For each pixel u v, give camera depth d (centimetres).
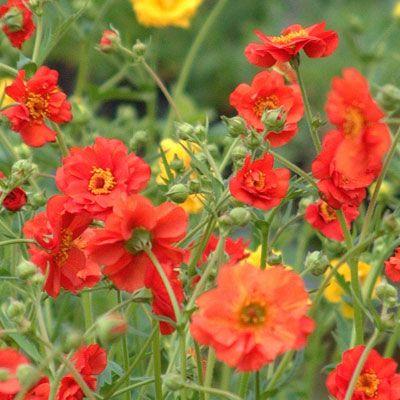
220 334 60
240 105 74
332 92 63
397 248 76
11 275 73
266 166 69
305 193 77
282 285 60
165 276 64
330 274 68
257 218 73
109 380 72
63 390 66
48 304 83
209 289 70
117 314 63
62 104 78
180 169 79
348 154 63
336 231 75
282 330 60
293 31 76
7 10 83
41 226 70
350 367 68
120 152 68
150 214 64
